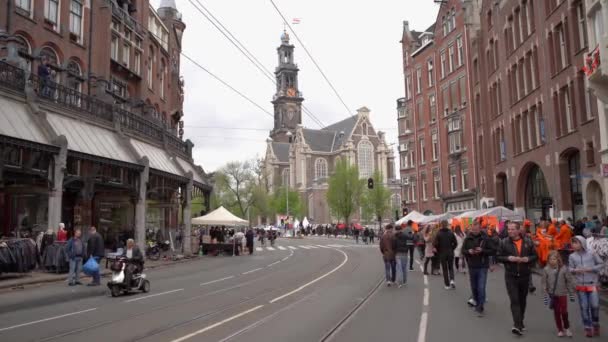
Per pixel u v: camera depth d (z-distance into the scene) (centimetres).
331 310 1153
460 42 4603
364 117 11925
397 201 10881
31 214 2558
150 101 3928
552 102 2625
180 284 1756
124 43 3475
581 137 2327
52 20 2716
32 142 1861
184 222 3288
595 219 1998
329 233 8450
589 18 1933
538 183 3020
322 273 2094
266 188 10725
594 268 883
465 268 2123
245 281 1822
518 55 3105
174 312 1144
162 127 3334
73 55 2862
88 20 3014
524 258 890
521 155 3109
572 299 1209
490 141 3812
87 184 2258
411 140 5747
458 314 1097
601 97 1554
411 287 1578
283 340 844
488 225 2411
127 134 2791
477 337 870
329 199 8412
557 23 2531
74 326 984
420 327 956
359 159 11725
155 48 4094
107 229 3222
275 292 1489
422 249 2733
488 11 3722
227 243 3688
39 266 1983
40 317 1092
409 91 5781
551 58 2639
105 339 864
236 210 8638
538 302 1277
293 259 3056
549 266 895
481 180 4047
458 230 2080
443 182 4909
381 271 2162
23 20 2481
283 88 14500
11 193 2477
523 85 3088
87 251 1797
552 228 1603
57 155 1984
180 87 5250
